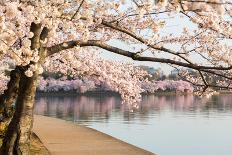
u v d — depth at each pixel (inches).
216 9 156.6
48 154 608.7
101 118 1723.7
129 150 661.3
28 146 366.9
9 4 224.5
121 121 1603.1
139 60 313.0
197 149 990.4
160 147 998.4
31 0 261.0
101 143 731.4
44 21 271.0
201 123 1577.3
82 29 301.0
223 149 997.2
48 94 4077.3
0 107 474.9
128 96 616.4
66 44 346.9
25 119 365.4
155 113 2032.5
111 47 325.4
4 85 912.9
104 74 613.9
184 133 1277.1
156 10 297.9
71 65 610.9
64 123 1086.4
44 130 906.1
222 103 2928.2
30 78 361.4
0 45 236.7
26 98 364.5
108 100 3430.1
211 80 386.3
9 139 363.6
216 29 288.5
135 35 323.9
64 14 296.0
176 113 2039.9
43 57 347.3
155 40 319.9
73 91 4136.3
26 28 354.6
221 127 1450.5
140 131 1291.8
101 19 322.3
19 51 258.8
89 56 623.2
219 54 365.4
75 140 763.4
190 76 493.0
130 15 332.2
